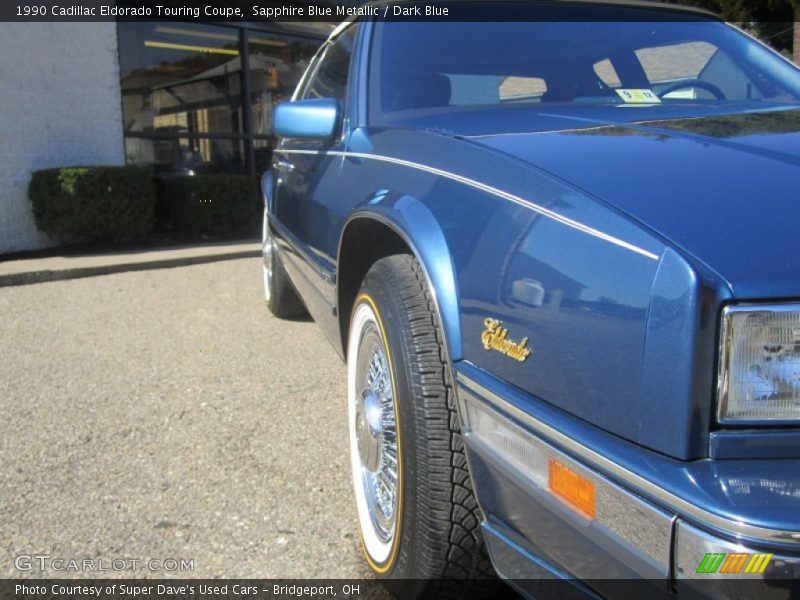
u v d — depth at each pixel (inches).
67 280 273.7
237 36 419.2
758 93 113.8
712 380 48.2
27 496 108.1
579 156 68.5
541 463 57.7
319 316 129.0
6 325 207.5
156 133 387.5
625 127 79.7
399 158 90.7
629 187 59.8
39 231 334.6
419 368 74.3
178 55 395.5
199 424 134.0
